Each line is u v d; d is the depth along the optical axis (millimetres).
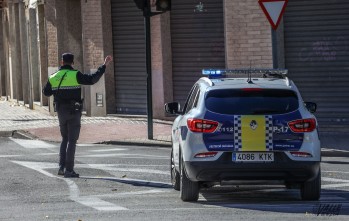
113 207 29156
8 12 88812
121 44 64062
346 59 52844
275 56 43719
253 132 29188
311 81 53906
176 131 33031
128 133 55094
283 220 25344
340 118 53281
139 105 63156
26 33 83375
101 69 38312
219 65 58406
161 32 60031
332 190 33594
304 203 29672
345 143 48688
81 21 69625
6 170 40344
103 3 64375
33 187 35000
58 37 70562
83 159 44438
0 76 97938
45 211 28578
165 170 39938
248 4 55406
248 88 29734
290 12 53969
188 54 59594
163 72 60344
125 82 64125
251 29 55438
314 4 53312
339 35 52875
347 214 26641
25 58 84000
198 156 29422
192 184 30297
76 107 37906
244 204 29453
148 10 51719
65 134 38406
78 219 26312
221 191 33594
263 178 29344
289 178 29422
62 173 38531
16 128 60344
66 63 38375
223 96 29734
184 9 59406
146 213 27422
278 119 29234
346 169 40000
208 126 29406
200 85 31203
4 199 32000
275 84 30125
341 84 53125
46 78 76500
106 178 37469
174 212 27531
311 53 53719
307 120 29438
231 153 29250
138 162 42844
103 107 64875
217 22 58188
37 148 50219
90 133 55781
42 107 75812
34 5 77125
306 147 29297
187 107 32688
